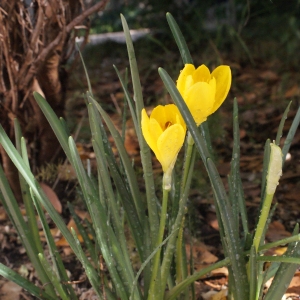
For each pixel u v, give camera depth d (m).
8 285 0.62
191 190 0.83
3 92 0.71
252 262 0.36
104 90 1.57
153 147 0.33
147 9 2.22
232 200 0.40
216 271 0.61
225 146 1.03
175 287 0.40
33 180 0.41
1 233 0.73
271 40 1.85
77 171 0.37
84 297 0.58
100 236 0.38
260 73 1.55
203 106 0.33
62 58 0.76
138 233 0.41
